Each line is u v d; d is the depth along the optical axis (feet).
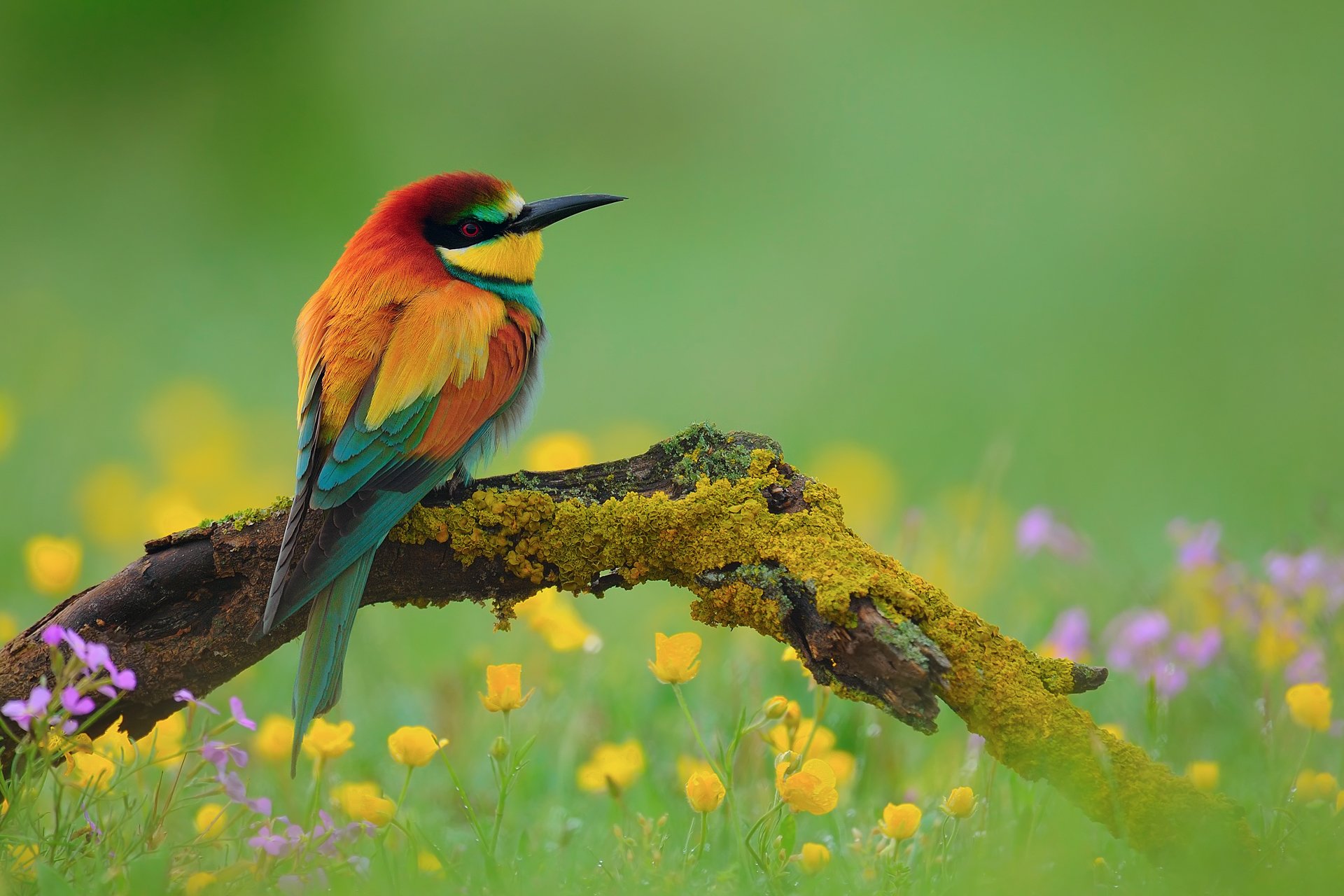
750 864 19.24
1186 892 17.12
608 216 81.92
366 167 84.48
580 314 68.33
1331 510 34.40
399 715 28.78
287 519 20.39
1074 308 67.62
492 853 19.12
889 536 37.22
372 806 19.42
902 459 49.96
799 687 27.48
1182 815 17.39
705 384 59.36
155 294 68.59
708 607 19.71
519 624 32.09
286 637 20.79
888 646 17.92
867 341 64.28
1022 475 46.68
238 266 73.31
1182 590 29.19
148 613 20.35
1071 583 32.58
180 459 44.50
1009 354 62.39
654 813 22.85
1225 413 54.03
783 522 19.53
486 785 25.53
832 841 21.85
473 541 20.42
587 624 33.50
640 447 45.44
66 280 69.77
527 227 25.99
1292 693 21.47
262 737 24.02
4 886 17.88
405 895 18.34
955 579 31.48
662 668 19.81
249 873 18.65
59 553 28.22
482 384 22.41
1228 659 26.94
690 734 26.55
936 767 24.88
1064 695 18.15
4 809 19.67
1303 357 59.98
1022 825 20.81
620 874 19.33
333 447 21.21
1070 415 54.24
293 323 65.82
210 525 20.35
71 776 20.52
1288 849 18.08
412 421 21.62
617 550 20.10
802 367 61.31
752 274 73.46
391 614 34.09
